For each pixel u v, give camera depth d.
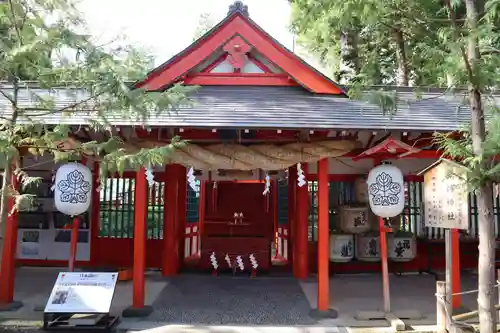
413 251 8.87
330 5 5.30
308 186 9.38
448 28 3.87
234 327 5.65
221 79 6.83
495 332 3.87
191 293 7.28
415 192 9.29
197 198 10.70
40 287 7.57
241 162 6.29
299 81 6.66
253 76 6.88
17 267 9.22
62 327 5.46
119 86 4.15
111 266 9.16
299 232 8.62
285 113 6.34
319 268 6.26
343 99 6.89
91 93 4.31
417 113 6.74
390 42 10.73
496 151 3.74
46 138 4.54
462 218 4.88
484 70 3.80
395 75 12.06
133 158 4.22
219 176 9.28
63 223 9.34
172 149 4.43
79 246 9.28
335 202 9.19
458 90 4.88
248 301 6.83
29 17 4.10
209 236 9.14
